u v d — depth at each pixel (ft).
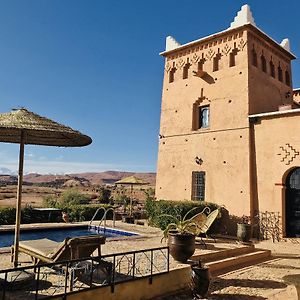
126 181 71.10
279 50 66.74
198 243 42.29
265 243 48.67
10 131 24.31
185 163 64.64
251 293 26.02
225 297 25.04
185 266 27.94
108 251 33.40
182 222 31.91
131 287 23.15
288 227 52.08
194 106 65.31
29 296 19.56
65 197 99.96
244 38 58.44
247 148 55.26
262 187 53.47
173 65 70.08
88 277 23.40
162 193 67.72
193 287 24.86
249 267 34.91
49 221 61.82
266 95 61.16
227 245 41.50
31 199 132.05
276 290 26.78
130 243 38.60
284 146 51.52
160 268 27.20
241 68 58.23
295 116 50.83
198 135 63.10
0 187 214.07
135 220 66.44
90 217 67.15
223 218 56.49
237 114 57.52
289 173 52.49
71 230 54.65
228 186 57.00
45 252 24.44
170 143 68.08
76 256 23.22
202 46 65.00
